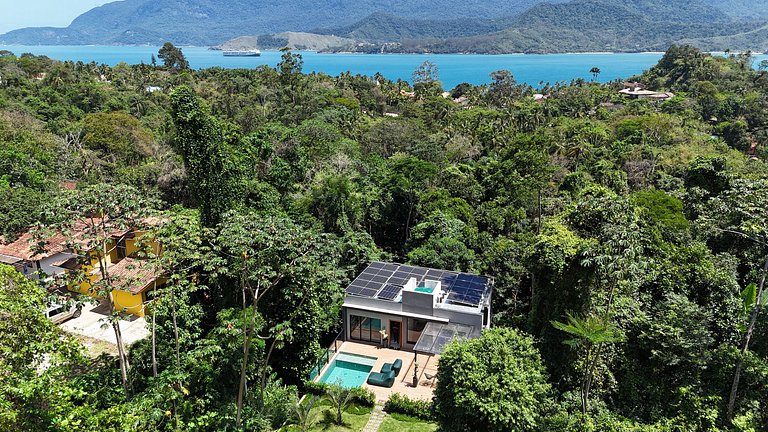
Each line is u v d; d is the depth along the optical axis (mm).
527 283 32156
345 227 40438
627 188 54594
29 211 35844
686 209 42625
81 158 50531
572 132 75562
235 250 20312
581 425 19562
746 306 23047
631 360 23469
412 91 134875
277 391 23891
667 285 26156
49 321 15352
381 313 30656
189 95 32062
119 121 57531
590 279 23562
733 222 24281
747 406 20062
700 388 21078
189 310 24406
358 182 48438
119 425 13320
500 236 40188
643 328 23172
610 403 22844
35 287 15898
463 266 36188
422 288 31969
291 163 50781
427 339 27344
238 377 22875
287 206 41500
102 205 19219
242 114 76438
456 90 143375
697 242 32688
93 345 28531
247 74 119812
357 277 33781
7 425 11117
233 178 34875
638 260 23953
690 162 53969
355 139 70125
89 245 18984
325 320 28906
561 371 23812
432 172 47188
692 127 84438
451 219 40281
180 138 32281
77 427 12086
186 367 21031
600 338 19375
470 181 50750
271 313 26078
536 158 48719
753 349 22469
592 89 125750
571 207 26828
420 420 23953
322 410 24766
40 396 12039
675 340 21703
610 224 23469
